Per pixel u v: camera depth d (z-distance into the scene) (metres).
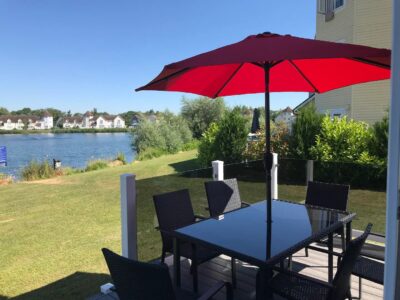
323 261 3.31
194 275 2.60
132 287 1.54
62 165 13.94
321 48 1.86
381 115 9.49
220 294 2.74
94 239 4.68
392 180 1.45
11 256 4.06
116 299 2.77
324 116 7.50
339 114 10.56
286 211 2.92
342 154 6.68
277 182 4.89
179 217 3.01
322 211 2.92
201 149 9.84
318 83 3.21
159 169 12.24
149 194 3.23
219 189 3.51
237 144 8.73
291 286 2.12
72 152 22.84
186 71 2.46
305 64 2.80
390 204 1.47
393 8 1.40
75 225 5.41
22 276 3.46
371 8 9.54
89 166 13.52
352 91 9.91
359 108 9.84
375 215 4.74
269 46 1.97
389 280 1.49
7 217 6.04
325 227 2.47
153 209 3.27
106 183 9.66
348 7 10.09
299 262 3.30
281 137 7.84
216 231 2.39
